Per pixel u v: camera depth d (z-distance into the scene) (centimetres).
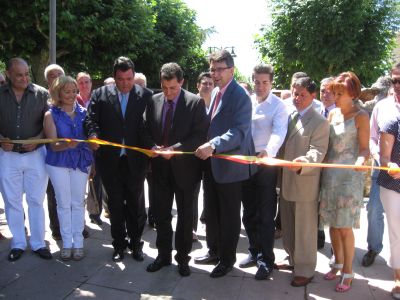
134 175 380
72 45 925
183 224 359
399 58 1695
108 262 392
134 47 1041
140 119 380
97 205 486
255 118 375
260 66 368
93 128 380
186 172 350
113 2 950
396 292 333
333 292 342
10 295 325
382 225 396
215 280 358
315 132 335
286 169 347
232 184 346
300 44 1329
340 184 330
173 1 1409
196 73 1786
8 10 796
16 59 373
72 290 336
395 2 1315
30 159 389
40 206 399
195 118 351
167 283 351
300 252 349
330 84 338
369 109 495
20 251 396
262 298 329
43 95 396
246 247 444
